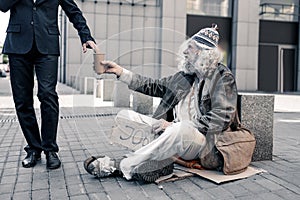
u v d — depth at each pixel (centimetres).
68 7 367
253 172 346
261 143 400
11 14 342
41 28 337
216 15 1994
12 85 354
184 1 1861
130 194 291
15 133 564
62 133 554
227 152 332
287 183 321
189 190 301
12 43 339
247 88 1986
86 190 300
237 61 1964
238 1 1947
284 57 2089
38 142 378
